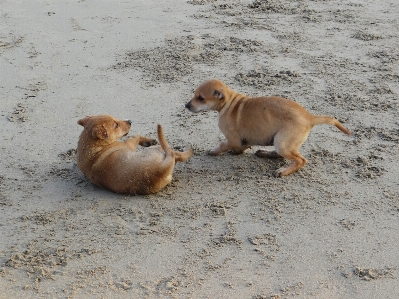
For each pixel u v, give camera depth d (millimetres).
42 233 1354
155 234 1353
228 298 1168
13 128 1821
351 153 1682
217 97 1617
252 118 1575
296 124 1534
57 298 1169
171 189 1523
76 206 1453
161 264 1261
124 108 1947
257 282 1210
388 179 1556
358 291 1184
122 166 1476
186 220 1401
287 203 1461
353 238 1334
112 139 1550
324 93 2045
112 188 1497
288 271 1238
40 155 1681
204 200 1477
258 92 2045
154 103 1979
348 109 1933
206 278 1221
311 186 1529
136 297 1172
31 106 1958
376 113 1906
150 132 1801
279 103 1556
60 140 1759
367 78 2156
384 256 1276
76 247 1311
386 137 1757
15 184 1541
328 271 1237
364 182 1544
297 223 1388
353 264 1255
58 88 2084
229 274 1231
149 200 1478
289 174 1579
